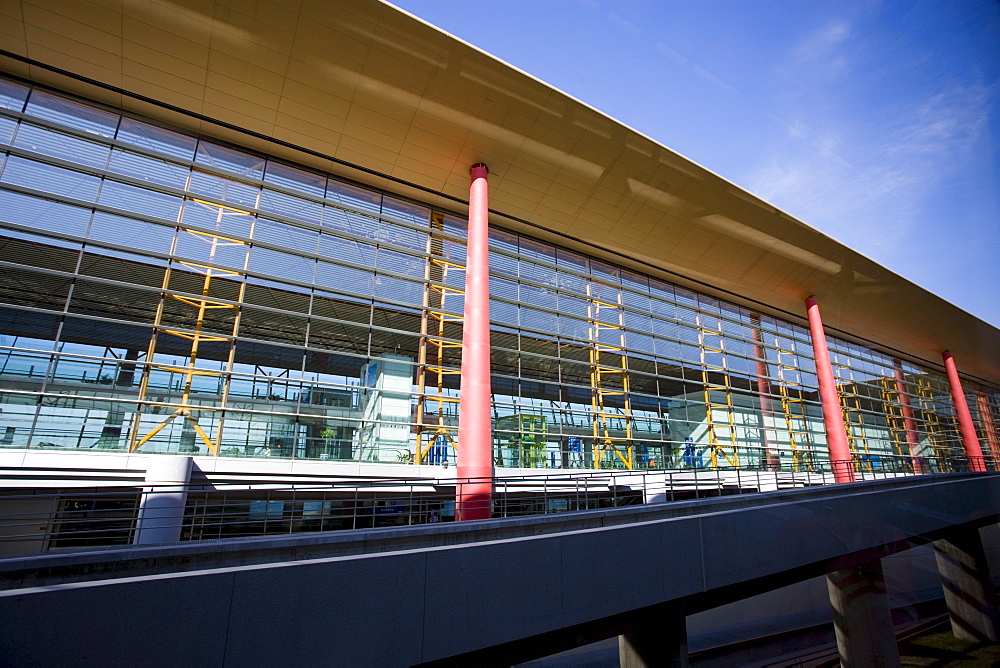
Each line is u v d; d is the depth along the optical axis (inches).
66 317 525.0
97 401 509.0
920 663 210.5
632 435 840.9
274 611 187.6
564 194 768.9
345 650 198.8
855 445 1194.0
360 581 207.2
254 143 660.7
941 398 1408.7
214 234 614.5
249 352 593.6
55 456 458.0
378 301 692.7
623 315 915.4
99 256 559.8
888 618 238.2
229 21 545.6
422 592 221.3
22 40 540.4
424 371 695.1
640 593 289.3
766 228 894.4
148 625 166.2
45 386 492.7
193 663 170.9
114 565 194.7
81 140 576.4
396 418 657.0
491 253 805.2
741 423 1000.9
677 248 905.5
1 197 525.0
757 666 319.0
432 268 749.9
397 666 209.9
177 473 444.5
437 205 773.3
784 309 1138.7
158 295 609.3
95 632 158.2
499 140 679.7
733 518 338.3
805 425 1109.1
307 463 564.1
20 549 442.3
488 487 560.4
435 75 609.6
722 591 327.9
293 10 545.0
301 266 654.5
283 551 234.5
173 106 609.9
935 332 1251.2
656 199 799.7
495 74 614.5
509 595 245.3
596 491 719.1
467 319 628.7
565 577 265.1
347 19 556.7
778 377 1108.5
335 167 700.7
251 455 562.9
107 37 544.1
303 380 613.3
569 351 832.9
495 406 729.0
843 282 1055.0
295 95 613.0
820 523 298.5
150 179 600.1
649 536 300.5
